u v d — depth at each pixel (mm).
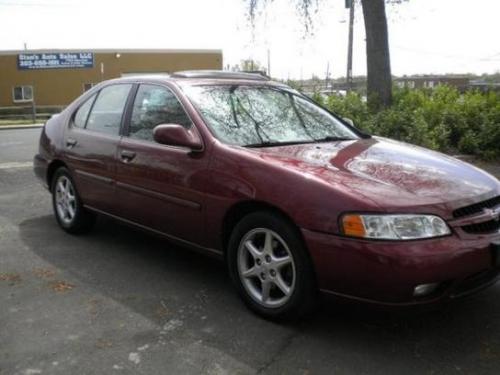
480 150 10117
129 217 4781
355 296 3260
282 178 3520
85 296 4141
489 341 3467
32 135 19172
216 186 3863
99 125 5215
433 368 3154
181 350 3342
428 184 3504
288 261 3520
